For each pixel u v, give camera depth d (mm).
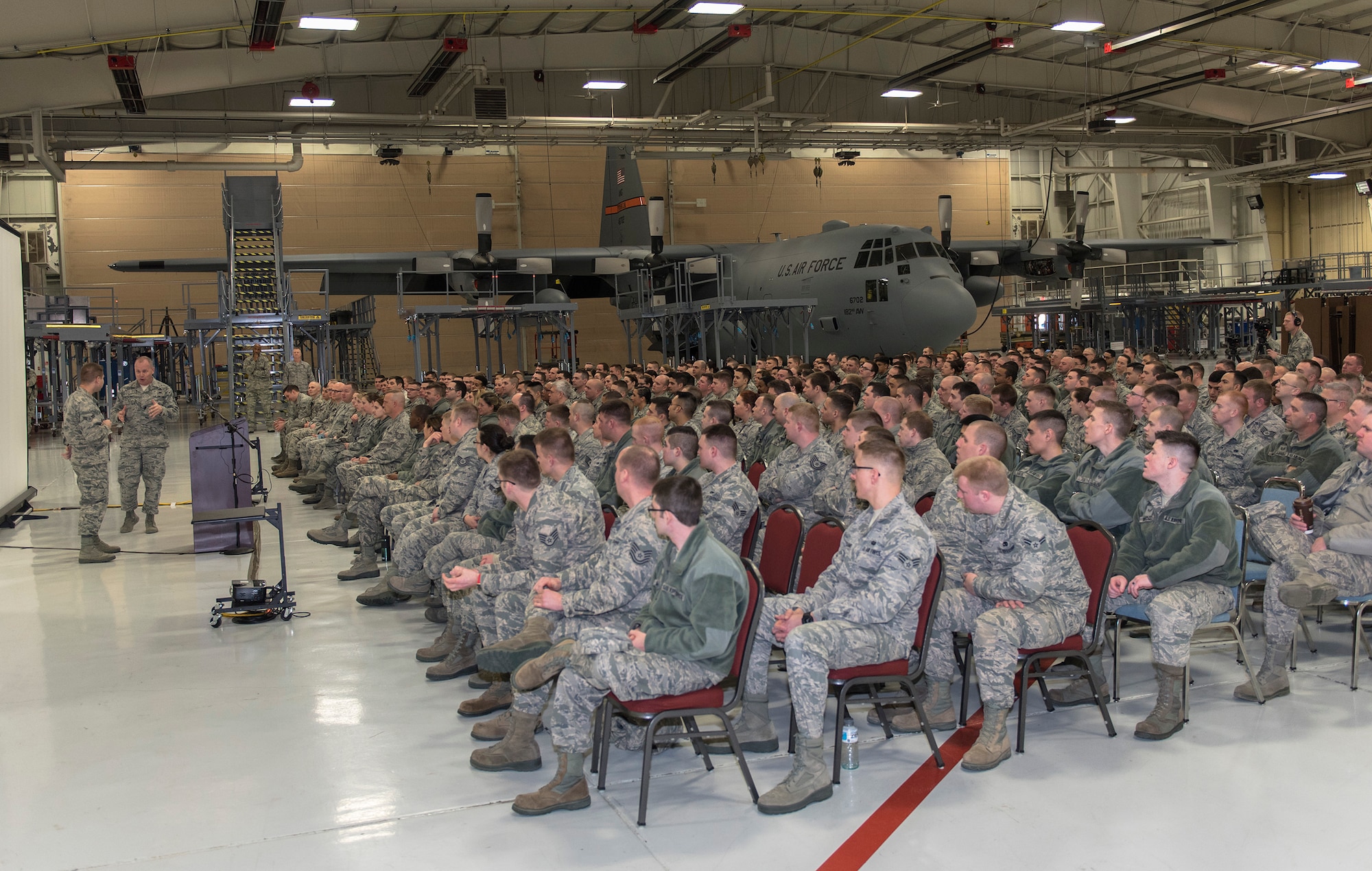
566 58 24484
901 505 3926
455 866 3254
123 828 3596
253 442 9000
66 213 28812
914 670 3941
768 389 8133
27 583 7918
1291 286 26891
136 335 24406
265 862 3322
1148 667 5172
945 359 14734
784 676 5293
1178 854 3168
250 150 30000
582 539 4566
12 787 3986
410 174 31188
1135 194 37156
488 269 21266
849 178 34969
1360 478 5250
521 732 4094
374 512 7703
